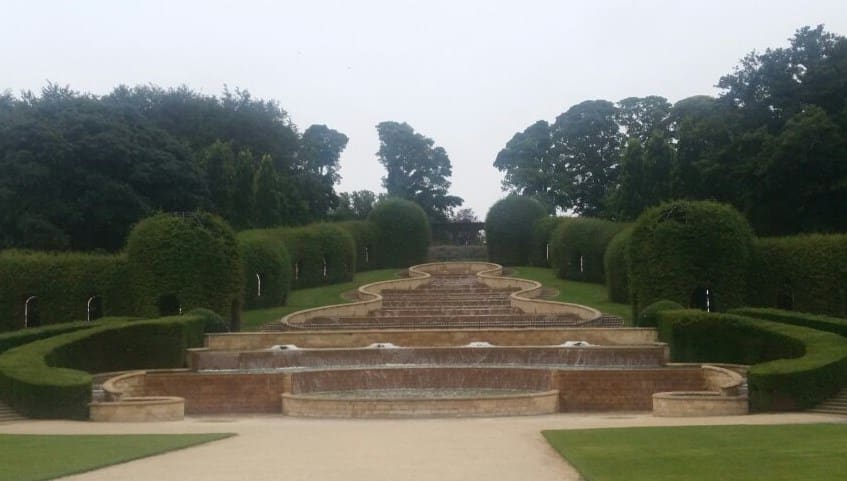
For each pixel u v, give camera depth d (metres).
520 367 40.72
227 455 21.92
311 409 35.34
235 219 81.31
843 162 63.75
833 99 69.62
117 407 33.44
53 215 68.31
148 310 51.34
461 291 70.69
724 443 22.06
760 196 66.81
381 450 22.86
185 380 38.41
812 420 29.20
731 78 74.50
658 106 114.38
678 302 49.88
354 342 48.53
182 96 104.88
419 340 48.38
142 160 73.25
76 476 18.77
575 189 112.19
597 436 24.58
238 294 53.31
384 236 88.69
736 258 50.44
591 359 43.03
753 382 33.44
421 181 129.75
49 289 52.97
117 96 102.44
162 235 51.75
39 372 35.09
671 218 51.03
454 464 20.30
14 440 24.73
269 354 43.97
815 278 50.69
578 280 74.19
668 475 17.67
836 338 37.66
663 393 35.25
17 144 68.50
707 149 74.19
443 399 34.44
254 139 104.12
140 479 18.42
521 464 20.14
